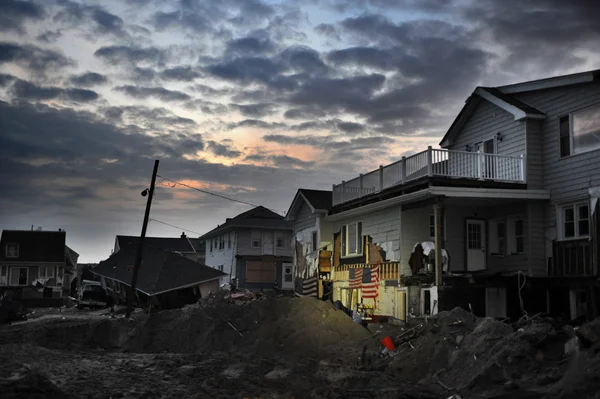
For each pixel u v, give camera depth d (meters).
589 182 22.41
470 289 23.42
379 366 17.89
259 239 55.03
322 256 33.56
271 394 14.72
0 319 37.66
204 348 23.52
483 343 15.41
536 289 23.98
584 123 22.94
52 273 74.00
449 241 26.06
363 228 29.86
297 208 38.31
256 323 24.11
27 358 18.44
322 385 15.59
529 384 12.61
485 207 26.78
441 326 18.16
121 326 25.94
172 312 26.50
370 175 28.72
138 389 14.84
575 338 13.43
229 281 52.62
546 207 24.45
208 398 14.10
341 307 27.98
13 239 74.56
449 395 13.60
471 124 28.84
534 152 24.77
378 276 27.72
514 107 25.05
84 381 15.39
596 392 10.77
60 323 26.48
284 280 54.66
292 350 21.48
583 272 22.27
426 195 23.27
